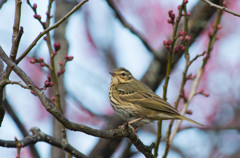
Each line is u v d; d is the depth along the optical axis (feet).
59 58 42.60
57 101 33.17
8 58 25.21
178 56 45.29
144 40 44.24
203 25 44.96
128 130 31.01
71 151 30.73
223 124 54.19
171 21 34.24
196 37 45.44
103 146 45.52
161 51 45.37
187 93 54.08
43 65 32.86
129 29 43.55
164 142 52.80
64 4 43.98
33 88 25.34
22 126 38.75
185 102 39.24
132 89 43.91
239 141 53.62
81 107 50.88
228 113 54.85
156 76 46.32
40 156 39.50
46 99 25.57
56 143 29.50
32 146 38.99
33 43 25.93
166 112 39.40
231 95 55.01
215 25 38.63
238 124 54.03
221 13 38.52
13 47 25.23
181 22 47.73
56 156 40.40
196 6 45.55
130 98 43.32
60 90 42.24
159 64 45.85
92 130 28.37
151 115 41.60
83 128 27.63
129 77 46.52
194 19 45.03
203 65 39.50
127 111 43.32
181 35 33.73
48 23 32.35
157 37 55.42
